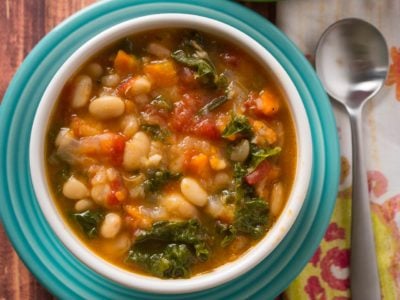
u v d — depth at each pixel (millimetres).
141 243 251
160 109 254
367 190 286
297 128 253
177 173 253
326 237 292
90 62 254
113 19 266
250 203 252
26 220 261
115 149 250
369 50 294
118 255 250
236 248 252
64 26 264
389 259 292
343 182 293
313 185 269
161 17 252
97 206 251
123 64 254
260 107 255
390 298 290
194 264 252
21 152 262
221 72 260
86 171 250
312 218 268
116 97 251
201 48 258
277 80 255
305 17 295
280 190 254
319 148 269
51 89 246
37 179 243
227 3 271
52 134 251
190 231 251
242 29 271
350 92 293
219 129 254
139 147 250
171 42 259
